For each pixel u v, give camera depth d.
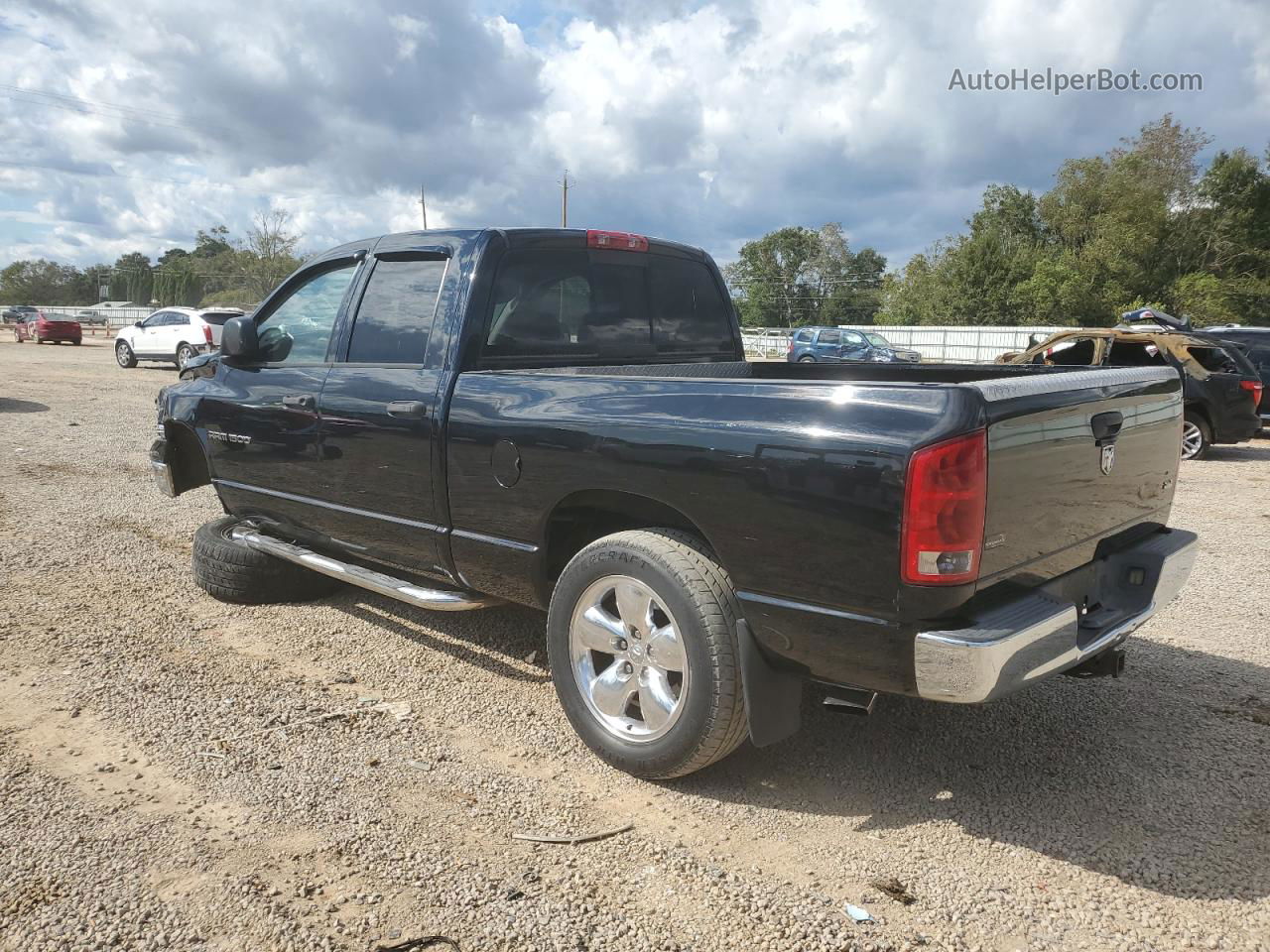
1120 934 2.32
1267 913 2.41
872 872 2.57
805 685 3.93
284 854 2.55
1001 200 60.59
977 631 2.38
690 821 2.82
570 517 3.34
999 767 3.21
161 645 4.16
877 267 106.75
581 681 3.17
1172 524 7.52
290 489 4.34
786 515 2.59
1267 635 4.67
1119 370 3.11
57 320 36.09
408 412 3.62
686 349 4.59
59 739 3.21
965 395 2.36
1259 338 12.97
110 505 7.05
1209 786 3.09
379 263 4.05
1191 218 52.28
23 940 2.15
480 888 2.43
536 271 3.84
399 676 3.89
